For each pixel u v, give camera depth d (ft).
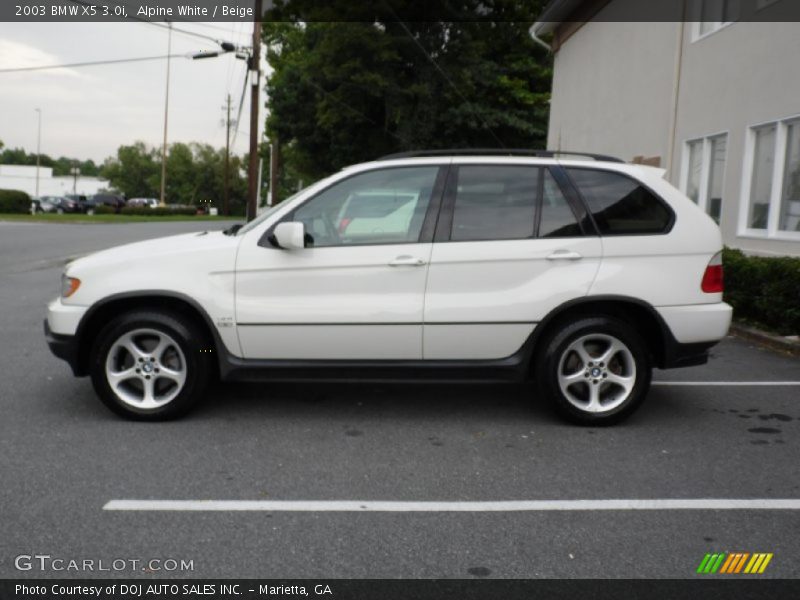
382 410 18.65
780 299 27.37
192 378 17.08
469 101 104.99
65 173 563.07
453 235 16.94
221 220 163.22
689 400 19.85
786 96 32.07
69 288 17.02
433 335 16.84
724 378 22.34
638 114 47.39
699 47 39.68
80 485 13.56
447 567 10.77
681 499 13.26
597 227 17.03
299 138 128.77
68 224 111.45
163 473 14.19
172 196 291.99
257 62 84.99
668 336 16.99
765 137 34.24
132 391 17.48
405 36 100.63
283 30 152.56
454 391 20.52
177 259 16.93
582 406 17.24
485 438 16.53
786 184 32.63
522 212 17.12
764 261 29.40
